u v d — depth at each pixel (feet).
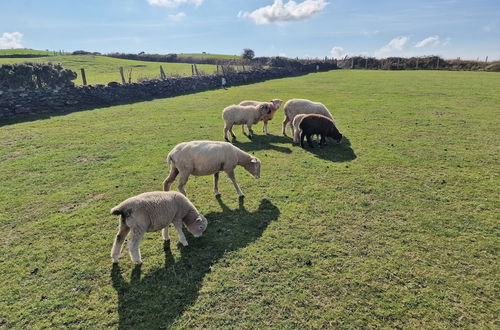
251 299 15.02
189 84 85.71
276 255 18.12
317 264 17.34
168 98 74.18
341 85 95.81
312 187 26.86
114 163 32.60
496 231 20.22
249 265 17.35
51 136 41.83
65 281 16.37
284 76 132.36
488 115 51.16
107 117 53.31
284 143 39.78
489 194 25.05
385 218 21.91
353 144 38.52
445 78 107.45
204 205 24.13
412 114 53.42
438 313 14.24
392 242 19.26
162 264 17.57
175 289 15.71
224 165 24.04
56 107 56.85
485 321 13.84
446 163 31.63
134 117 53.42
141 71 121.80
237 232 20.51
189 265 17.44
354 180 28.14
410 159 32.99
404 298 15.06
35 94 54.08
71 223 21.59
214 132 44.42
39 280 16.43
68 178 28.96
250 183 27.94
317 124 36.04
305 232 20.36
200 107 62.69
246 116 40.47
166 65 154.61
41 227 21.17
